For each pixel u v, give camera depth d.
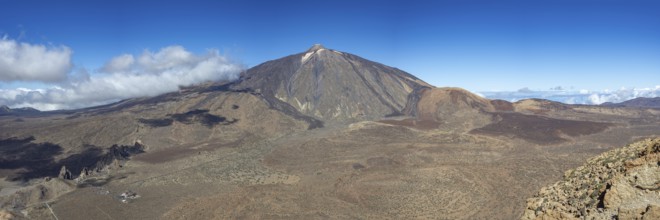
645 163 23.39
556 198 27.09
